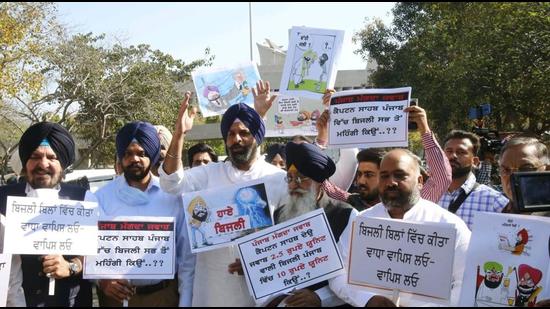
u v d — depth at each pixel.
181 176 4.19
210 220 3.99
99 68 27.36
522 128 27.56
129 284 4.02
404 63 30.52
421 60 29.50
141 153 4.20
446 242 3.51
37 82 24.73
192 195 4.02
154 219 4.05
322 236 3.85
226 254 4.07
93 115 28.64
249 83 5.67
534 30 23.78
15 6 24.22
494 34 25.48
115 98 28.58
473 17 28.69
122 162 4.23
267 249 3.85
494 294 3.48
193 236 3.97
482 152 7.70
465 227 3.82
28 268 3.88
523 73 24.02
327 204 4.11
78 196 4.07
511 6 26.45
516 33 24.39
